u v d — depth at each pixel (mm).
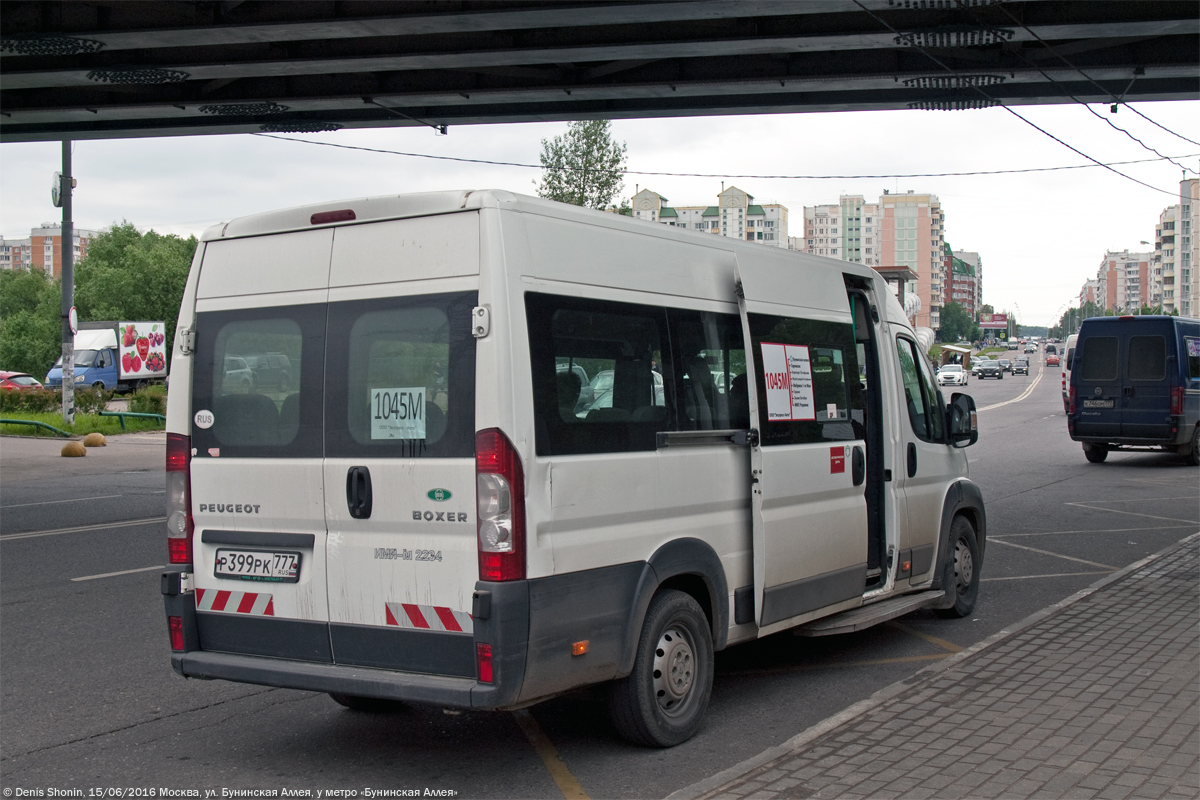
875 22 12812
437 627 4285
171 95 16000
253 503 4777
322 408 4621
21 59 14070
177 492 4969
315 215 4707
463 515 4219
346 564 4520
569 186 46062
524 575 4168
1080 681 5754
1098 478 18016
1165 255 182250
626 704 4773
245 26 12383
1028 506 14500
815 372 6156
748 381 5523
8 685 6152
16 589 8883
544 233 4457
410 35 13320
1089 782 4254
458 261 4312
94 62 14336
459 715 5590
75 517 13594
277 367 4766
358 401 4527
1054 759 4523
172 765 4844
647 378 4883
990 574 9648
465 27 12617
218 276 4992
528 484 4191
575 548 4398
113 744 5145
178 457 4977
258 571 4766
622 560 4641
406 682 4273
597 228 4730
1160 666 6051
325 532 4586
